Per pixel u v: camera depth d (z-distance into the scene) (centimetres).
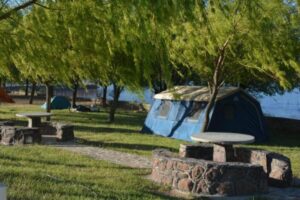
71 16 654
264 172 1134
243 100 2328
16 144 1752
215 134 1370
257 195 1102
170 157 1138
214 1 661
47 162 1294
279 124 2986
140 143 1995
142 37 603
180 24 621
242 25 1716
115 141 2012
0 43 681
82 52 670
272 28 1809
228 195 1074
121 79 677
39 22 670
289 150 2039
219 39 1745
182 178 1091
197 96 2362
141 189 1034
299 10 1861
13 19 679
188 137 2291
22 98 6225
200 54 1914
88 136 2148
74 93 4303
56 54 683
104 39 650
